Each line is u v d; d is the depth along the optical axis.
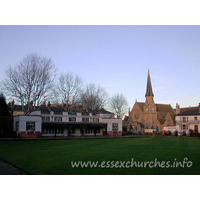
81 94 68.19
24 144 26.88
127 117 117.38
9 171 10.98
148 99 104.12
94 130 56.56
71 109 59.06
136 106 108.69
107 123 55.88
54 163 12.96
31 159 14.43
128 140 37.44
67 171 10.94
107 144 27.47
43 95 46.97
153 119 101.56
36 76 45.19
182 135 56.53
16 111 54.75
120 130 57.88
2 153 17.64
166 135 61.06
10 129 41.38
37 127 40.78
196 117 61.97
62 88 59.16
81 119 55.12
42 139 38.03
